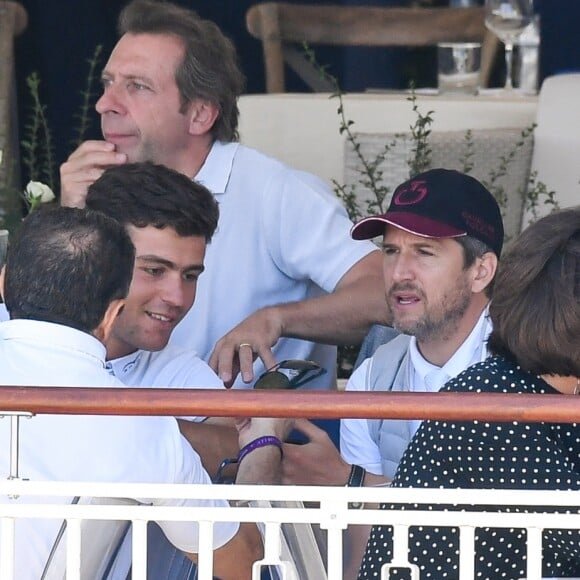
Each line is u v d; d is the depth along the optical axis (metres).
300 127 17.72
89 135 25.05
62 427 8.32
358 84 25.55
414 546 8.16
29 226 8.76
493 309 8.62
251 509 7.26
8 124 20.06
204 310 13.22
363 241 13.33
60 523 8.30
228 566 9.41
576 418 7.12
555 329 8.23
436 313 10.66
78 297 8.58
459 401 7.16
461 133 16.30
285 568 7.38
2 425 8.40
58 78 25.19
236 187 13.24
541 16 23.78
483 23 22.19
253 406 7.20
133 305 10.84
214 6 26.06
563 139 16.75
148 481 8.51
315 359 13.67
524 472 8.06
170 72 12.96
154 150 13.15
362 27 22.30
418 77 25.28
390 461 11.04
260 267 13.35
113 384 8.63
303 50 22.77
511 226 16.80
